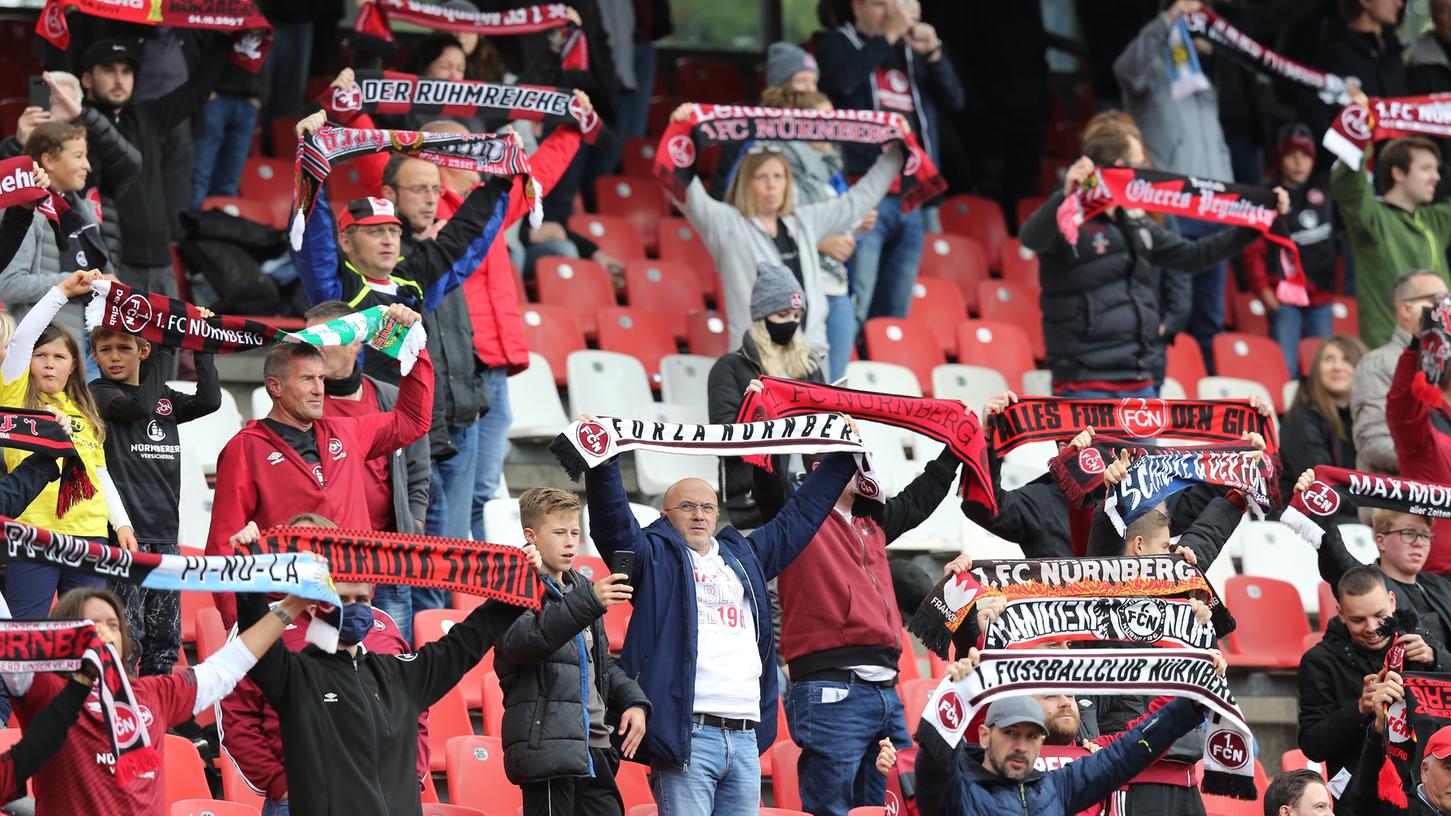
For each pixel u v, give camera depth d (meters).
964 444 21.64
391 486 21.45
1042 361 39.81
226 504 19.33
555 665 18.41
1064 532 22.39
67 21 28.53
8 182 21.20
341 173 37.06
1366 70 39.69
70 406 20.14
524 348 26.33
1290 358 39.66
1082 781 18.61
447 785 22.17
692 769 18.92
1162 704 21.11
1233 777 18.92
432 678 17.12
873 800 21.44
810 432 19.91
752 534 20.27
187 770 19.83
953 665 18.05
